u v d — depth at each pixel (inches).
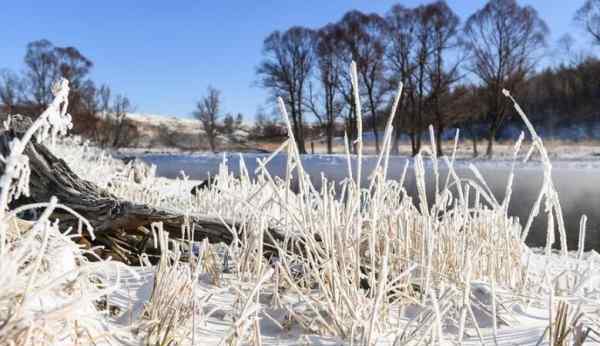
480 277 104.3
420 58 1291.8
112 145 1683.1
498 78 1186.6
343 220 86.5
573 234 256.1
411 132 1301.7
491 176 669.3
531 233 261.0
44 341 48.9
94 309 60.1
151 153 1539.1
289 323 77.2
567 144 1273.4
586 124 1364.4
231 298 88.5
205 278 101.7
